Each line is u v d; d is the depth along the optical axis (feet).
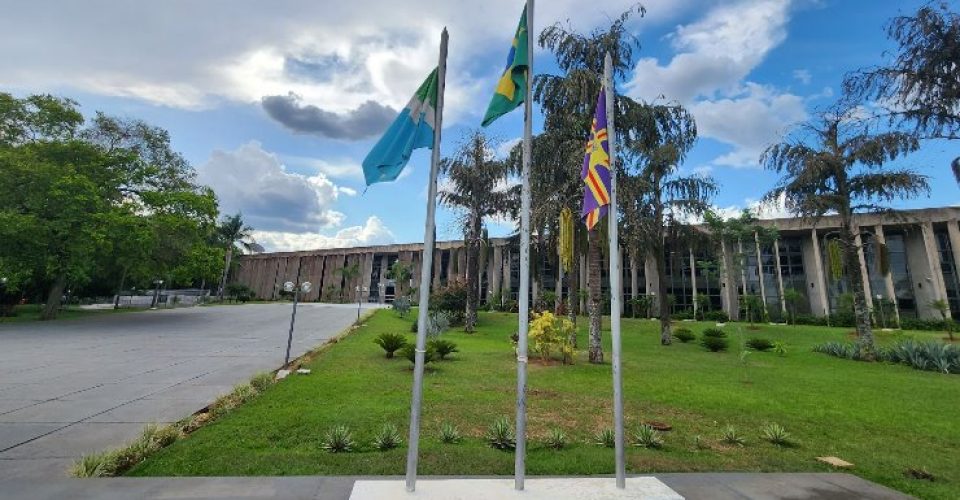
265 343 56.90
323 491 14.06
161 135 106.52
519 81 17.06
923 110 56.03
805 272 148.15
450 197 91.97
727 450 20.88
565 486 14.40
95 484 14.08
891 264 138.21
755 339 72.13
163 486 14.06
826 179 66.69
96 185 83.41
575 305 67.77
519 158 64.75
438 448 19.40
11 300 96.02
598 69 53.88
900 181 61.31
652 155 62.39
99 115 99.45
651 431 21.68
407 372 38.81
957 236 129.39
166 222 89.56
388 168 16.20
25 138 86.53
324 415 23.65
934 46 52.39
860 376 46.93
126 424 21.04
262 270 274.57
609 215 16.90
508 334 87.25
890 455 20.79
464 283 108.58
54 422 21.08
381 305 180.34
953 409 30.83
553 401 29.94
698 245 79.87
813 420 26.96
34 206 75.31
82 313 102.78
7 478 14.53
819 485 16.21
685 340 81.76
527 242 15.52
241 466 16.29
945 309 116.06
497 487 14.16
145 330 69.51
